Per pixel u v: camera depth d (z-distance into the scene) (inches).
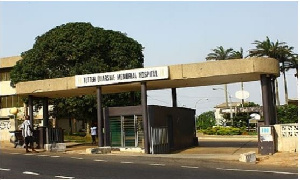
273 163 662.5
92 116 1446.9
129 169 563.8
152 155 804.6
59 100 1409.9
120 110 924.0
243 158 681.0
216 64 832.3
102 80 907.4
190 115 1175.6
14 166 605.3
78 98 1366.9
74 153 856.3
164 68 855.7
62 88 960.9
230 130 1829.5
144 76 869.8
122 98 1384.1
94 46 1413.6
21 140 1007.6
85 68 1385.3
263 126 806.5
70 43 1422.2
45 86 980.6
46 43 1438.2
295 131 818.2
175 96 1069.8
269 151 794.8
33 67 1445.6
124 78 885.8
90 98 1354.6
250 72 807.7
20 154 816.9
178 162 669.3
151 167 585.9
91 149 843.4
